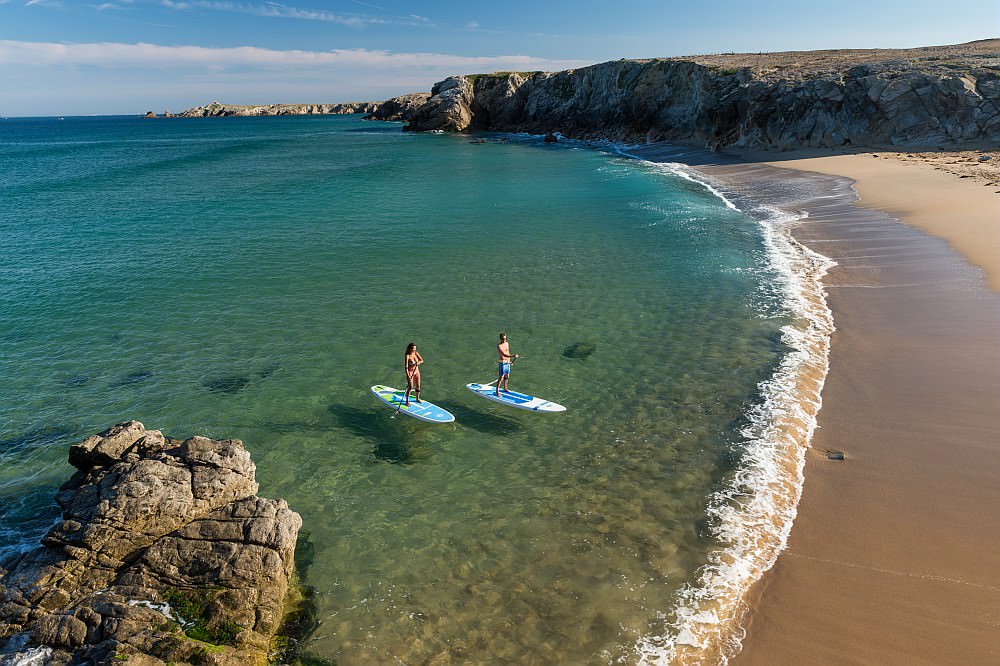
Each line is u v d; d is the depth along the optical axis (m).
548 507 12.90
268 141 138.62
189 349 21.41
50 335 22.66
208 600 9.83
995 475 12.35
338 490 13.73
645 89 104.62
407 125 157.75
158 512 10.86
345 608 10.35
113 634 9.16
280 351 21.20
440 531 12.30
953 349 18.02
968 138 59.41
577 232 37.91
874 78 65.31
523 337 22.03
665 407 16.80
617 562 11.12
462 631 9.77
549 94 138.00
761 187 51.94
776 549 11.08
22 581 10.04
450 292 26.97
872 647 8.80
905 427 14.46
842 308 22.58
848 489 12.52
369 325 23.38
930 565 10.22
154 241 37.03
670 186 55.78
